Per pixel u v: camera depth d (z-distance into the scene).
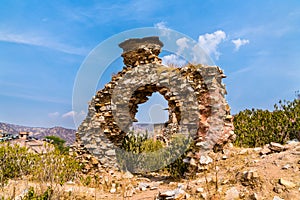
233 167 6.71
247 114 11.09
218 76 8.56
